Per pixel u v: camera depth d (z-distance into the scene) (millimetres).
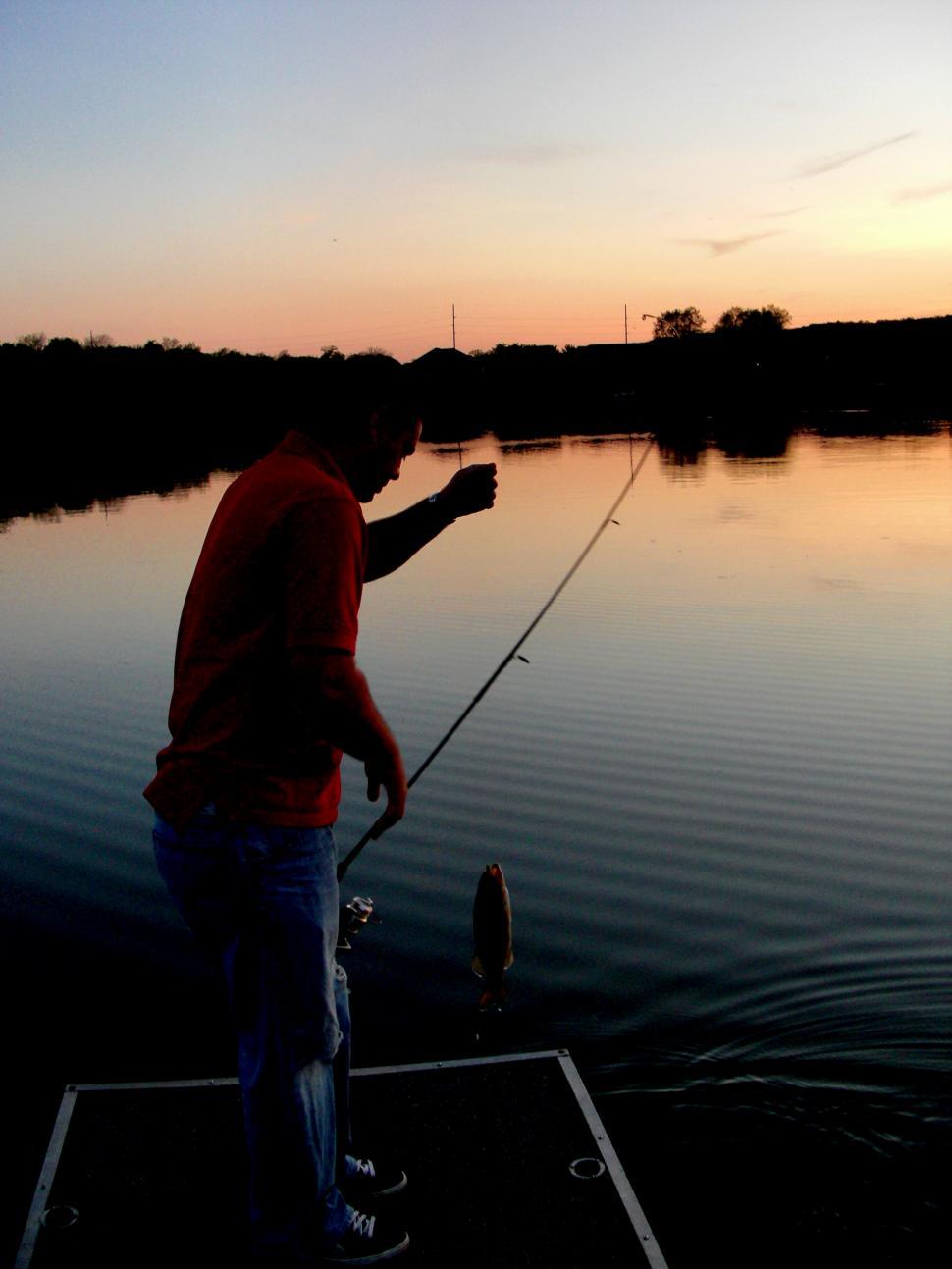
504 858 5301
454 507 2947
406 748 6695
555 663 8344
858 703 7270
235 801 2242
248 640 2232
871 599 10156
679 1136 3406
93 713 7539
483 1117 3018
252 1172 2373
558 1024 4027
